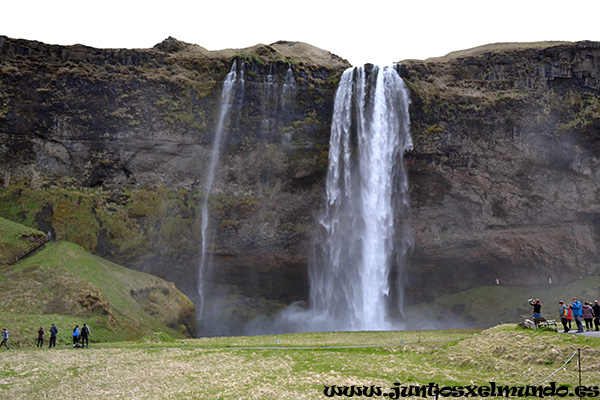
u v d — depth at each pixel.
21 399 22.81
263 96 64.56
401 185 67.06
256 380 25.12
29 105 62.06
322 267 68.75
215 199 65.00
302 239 67.19
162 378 26.03
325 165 65.69
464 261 69.75
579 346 24.73
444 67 68.19
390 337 41.47
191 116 63.81
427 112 64.81
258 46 68.44
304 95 65.44
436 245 67.75
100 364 29.50
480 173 65.75
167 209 63.31
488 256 68.75
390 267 68.75
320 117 65.69
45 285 45.59
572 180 65.44
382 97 65.81
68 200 60.44
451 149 65.00
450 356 28.75
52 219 58.97
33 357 30.94
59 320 40.53
